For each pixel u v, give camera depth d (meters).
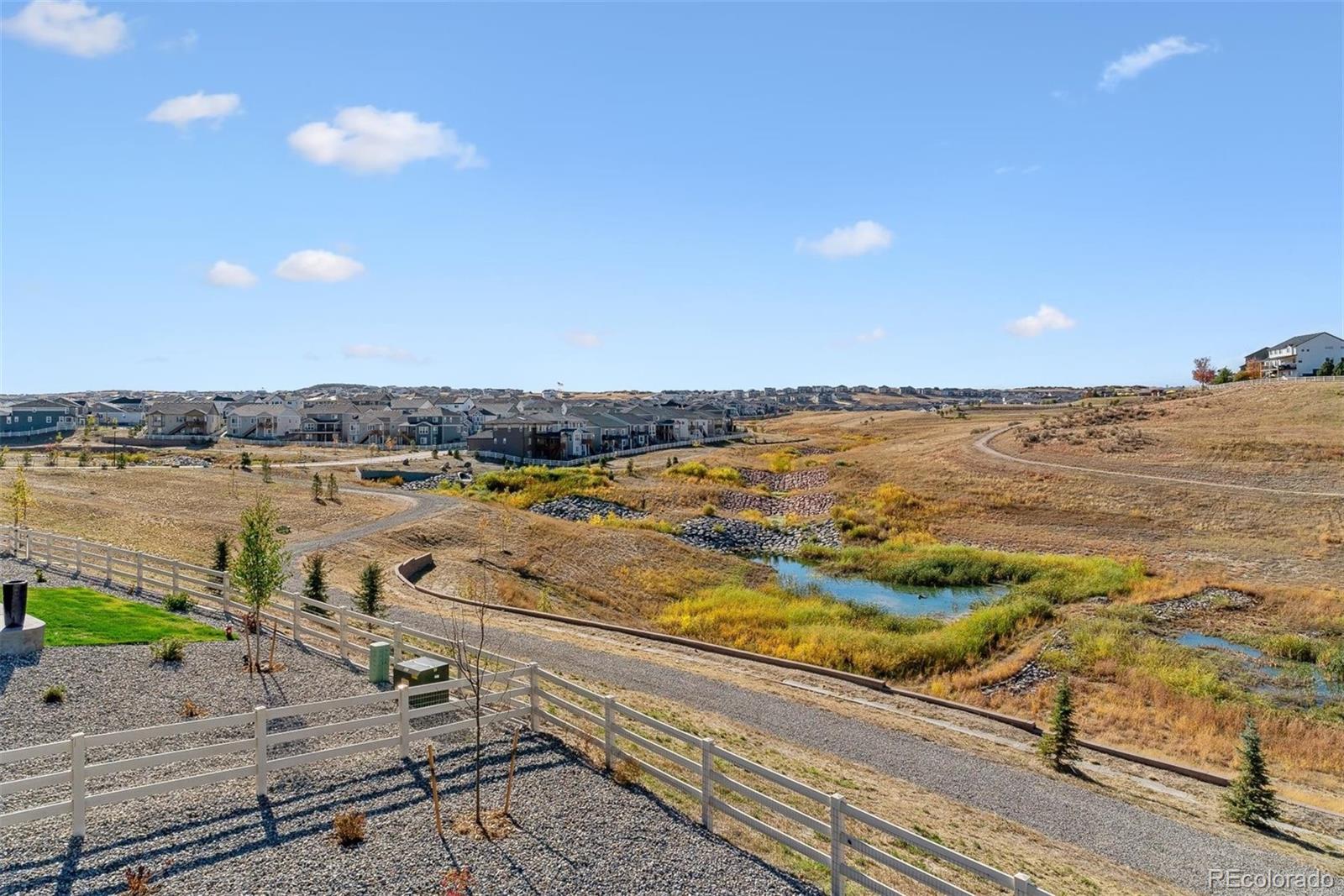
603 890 10.00
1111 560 48.62
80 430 117.31
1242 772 17.45
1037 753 20.12
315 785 12.10
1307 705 26.48
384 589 33.84
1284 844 16.02
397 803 11.75
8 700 14.49
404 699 13.37
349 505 56.56
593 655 25.06
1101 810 16.94
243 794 11.70
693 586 45.25
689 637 34.34
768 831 11.30
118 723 13.99
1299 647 31.64
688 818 12.21
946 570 49.50
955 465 76.94
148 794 10.61
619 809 12.20
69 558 27.20
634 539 52.16
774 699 22.62
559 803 12.17
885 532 61.19
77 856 9.72
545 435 97.69
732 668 25.88
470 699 14.98
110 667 16.78
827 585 48.44
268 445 110.50
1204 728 23.70
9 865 9.39
